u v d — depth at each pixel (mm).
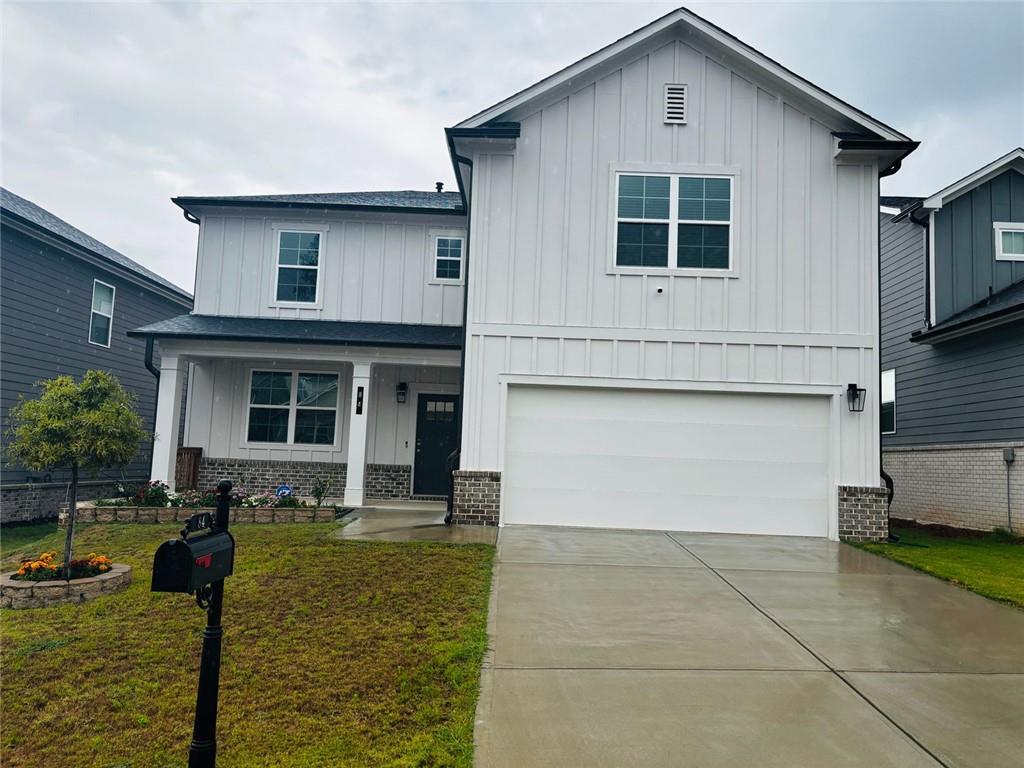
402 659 4922
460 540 9039
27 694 4445
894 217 15172
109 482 15680
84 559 6918
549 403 10758
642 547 9164
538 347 10727
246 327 13406
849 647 5426
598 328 10727
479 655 5039
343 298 14375
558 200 10906
